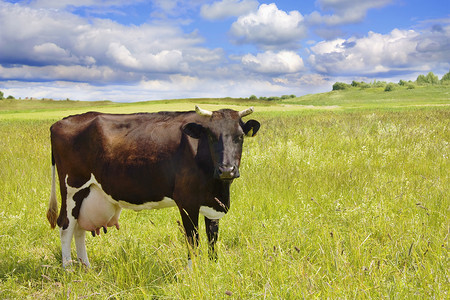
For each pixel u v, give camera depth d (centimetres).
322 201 609
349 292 321
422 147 996
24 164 869
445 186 666
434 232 480
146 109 4456
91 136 466
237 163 426
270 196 639
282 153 927
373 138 1143
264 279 355
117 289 379
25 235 544
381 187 652
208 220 466
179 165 432
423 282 340
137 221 610
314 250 445
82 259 478
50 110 5241
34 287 418
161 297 373
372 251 424
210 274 368
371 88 14300
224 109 441
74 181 479
